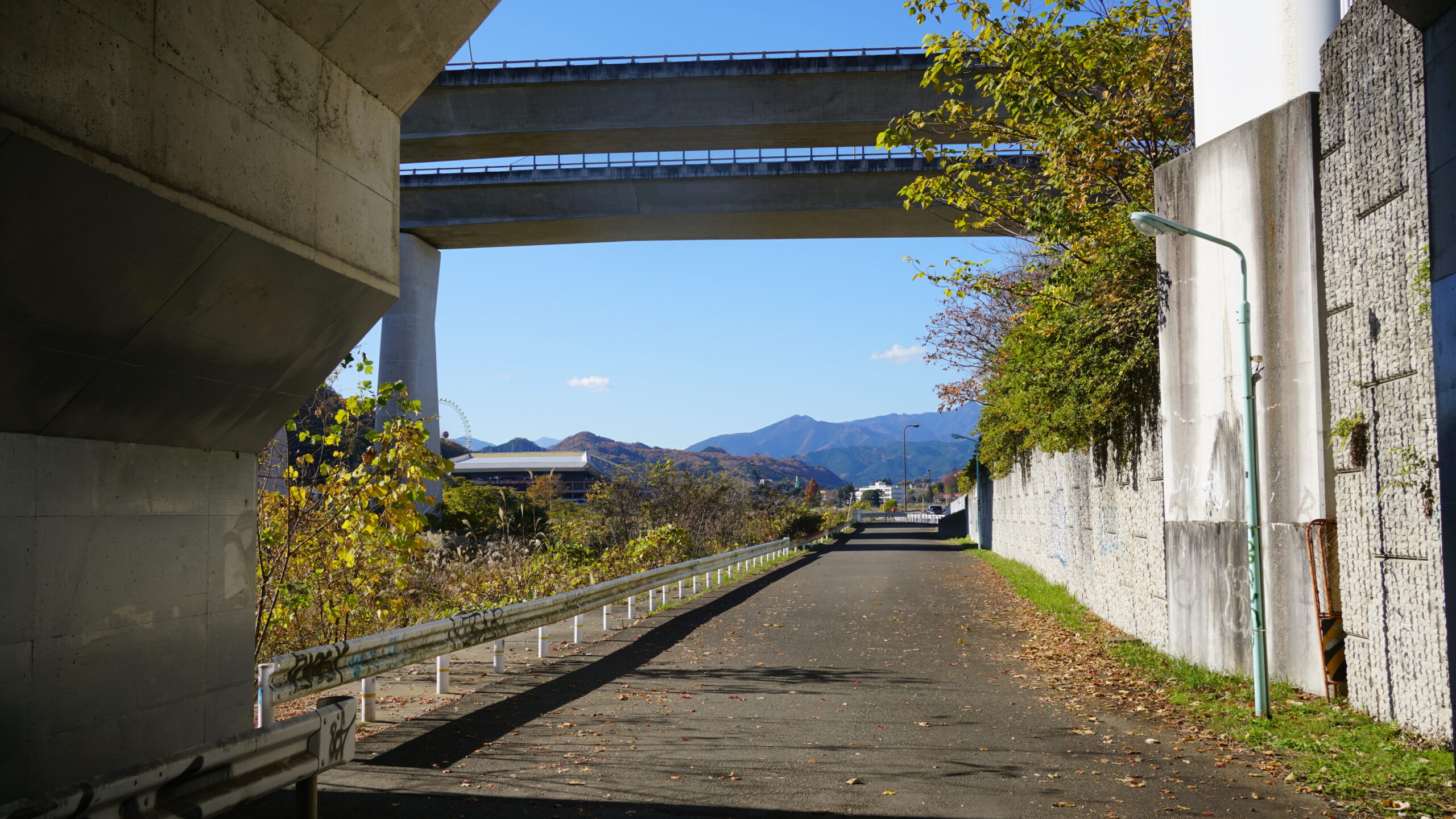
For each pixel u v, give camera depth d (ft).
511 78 109.91
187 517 20.74
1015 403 62.49
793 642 48.21
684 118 111.96
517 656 43.62
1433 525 26.27
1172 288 42.70
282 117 19.53
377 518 33.81
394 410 58.75
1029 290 57.88
